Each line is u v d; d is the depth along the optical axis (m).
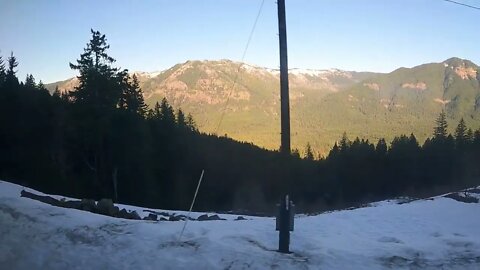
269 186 66.06
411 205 18.50
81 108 40.47
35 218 9.15
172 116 70.75
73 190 40.62
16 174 39.16
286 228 8.21
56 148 43.28
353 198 78.56
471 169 78.56
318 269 7.54
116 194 42.41
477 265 8.18
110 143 42.50
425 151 83.56
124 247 7.99
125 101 47.72
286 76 8.97
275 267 7.43
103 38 41.78
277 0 8.98
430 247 9.14
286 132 8.88
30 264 7.46
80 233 8.51
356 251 8.54
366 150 84.69
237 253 7.81
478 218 14.28
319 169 80.38
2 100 41.47
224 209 55.09
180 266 7.35
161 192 53.41
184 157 59.84
